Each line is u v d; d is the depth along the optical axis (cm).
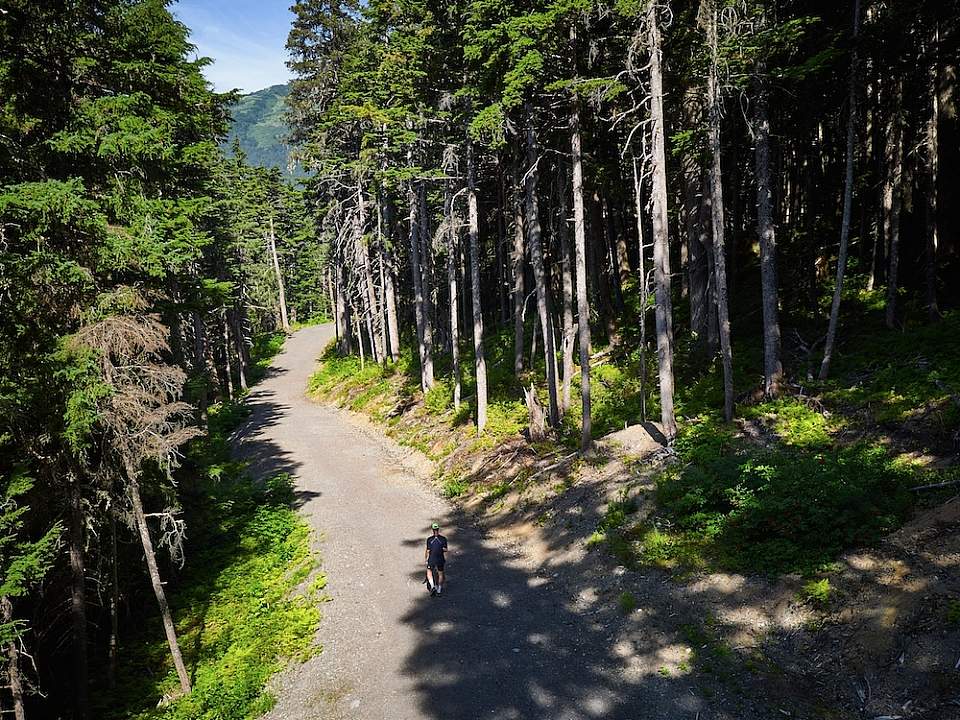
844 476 1112
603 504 1494
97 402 950
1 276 853
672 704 864
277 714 1008
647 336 2488
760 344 2153
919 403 1380
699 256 2191
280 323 7300
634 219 3403
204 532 1845
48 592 1163
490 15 1656
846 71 1708
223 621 1376
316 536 1756
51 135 1084
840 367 1784
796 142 2466
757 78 1595
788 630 927
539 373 2609
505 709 915
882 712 743
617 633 1066
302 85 3116
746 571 1071
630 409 1995
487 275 3988
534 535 1557
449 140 2214
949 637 768
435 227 3481
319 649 1175
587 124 1978
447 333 3750
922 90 1897
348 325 4584
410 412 2898
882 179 2225
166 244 1080
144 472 1163
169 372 1048
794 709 794
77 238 1017
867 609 872
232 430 3253
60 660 1262
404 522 1812
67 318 979
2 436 946
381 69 2270
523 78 1543
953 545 888
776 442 1461
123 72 1200
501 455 2008
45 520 1082
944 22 1658
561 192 2017
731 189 2583
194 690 1113
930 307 1886
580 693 928
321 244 4419
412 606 1293
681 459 1508
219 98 1911
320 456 2616
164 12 1388
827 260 2589
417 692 988
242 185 4650
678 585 1117
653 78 1531
